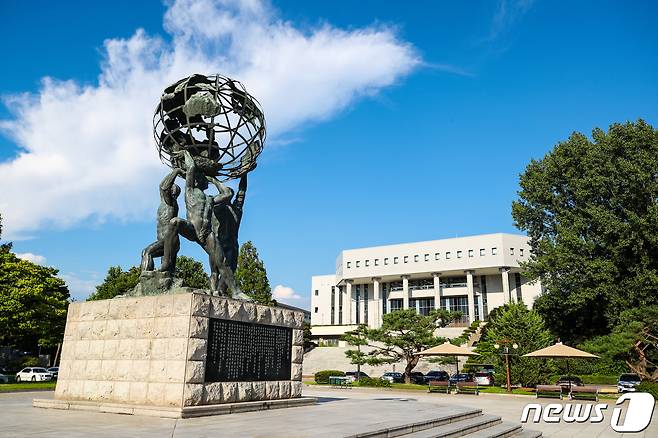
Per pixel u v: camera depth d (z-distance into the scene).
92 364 11.02
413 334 37.84
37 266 31.41
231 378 10.80
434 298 72.88
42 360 46.34
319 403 13.74
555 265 36.72
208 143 12.91
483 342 41.62
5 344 39.66
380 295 76.81
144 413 9.54
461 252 67.50
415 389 33.59
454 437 10.24
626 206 35.09
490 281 69.75
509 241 65.81
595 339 32.44
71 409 10.57
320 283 85.94
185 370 9.72
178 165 12.60
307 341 63.50
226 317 10.85
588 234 36.38
